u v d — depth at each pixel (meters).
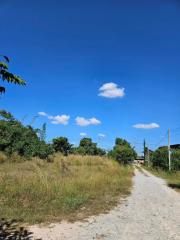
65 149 51.38
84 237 9.48
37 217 11.45
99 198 16.80
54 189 15.91
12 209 12.24
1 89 5.67
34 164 24.88
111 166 38.03
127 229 10.58
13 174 18.67
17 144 27.16
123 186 23.39
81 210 13.47
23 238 9.14
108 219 12.04
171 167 55.03
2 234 9.45
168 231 10.42
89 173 25.95
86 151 64.75
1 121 28.42
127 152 60.06
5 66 5.52
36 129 34.22
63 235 9.62
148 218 12.44
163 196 19.36
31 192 14.73
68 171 26.42
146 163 103.88
